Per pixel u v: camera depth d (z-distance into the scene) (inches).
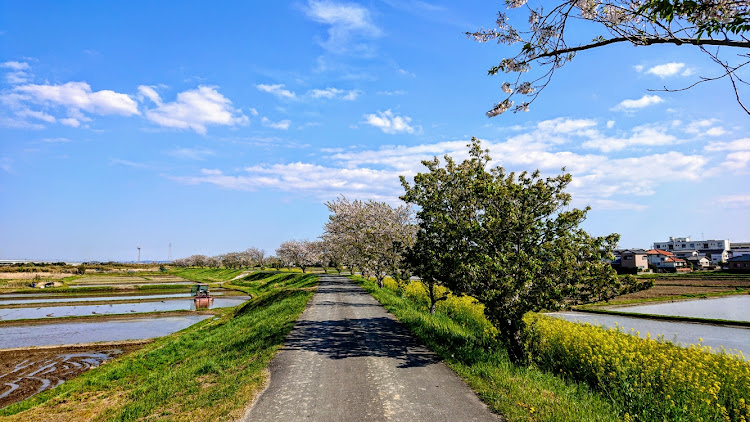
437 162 625.9
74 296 2252.7
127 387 446.6
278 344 529.0
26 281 3289.9
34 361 795.4
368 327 656.4
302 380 379.2
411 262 578.9
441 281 536.4
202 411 312.2
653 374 369.7
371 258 1237.7
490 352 469.1
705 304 1594.5
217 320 1299.2
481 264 458.3
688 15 148.1
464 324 792.9
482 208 529.0
